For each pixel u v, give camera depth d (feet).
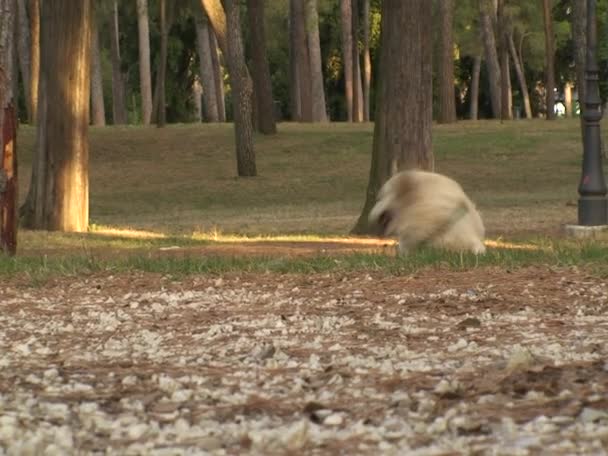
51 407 18.29
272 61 242.17
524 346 24.27
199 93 281.33
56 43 78.02
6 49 53.57
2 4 58.75
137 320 31.78
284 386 20.22
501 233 74.64
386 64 71.77
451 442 14.69
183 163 142.10
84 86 78.74
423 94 71.41
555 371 20.16
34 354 25.57
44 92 78.79
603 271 39.29
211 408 18.25
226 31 133.69
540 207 99.76
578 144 152.76
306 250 59.11
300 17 188.75
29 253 60.90
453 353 24.02
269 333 28.14
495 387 18.79
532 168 138.31
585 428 15.21
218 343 26.68
